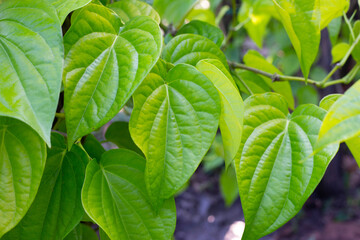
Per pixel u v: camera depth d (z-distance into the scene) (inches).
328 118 16.1
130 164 20.0
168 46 21.4
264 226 19.0
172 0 28.2
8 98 16.8
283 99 20.7
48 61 17.1
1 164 18.7
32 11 17.9
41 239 19.7
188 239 97.3
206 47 21.6
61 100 23.6
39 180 18.6
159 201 18.7
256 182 19.4
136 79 18.0
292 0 20.1
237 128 19.1
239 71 26.6
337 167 92.9
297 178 19.3
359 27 25.2
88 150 21.1
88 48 18.5
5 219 18.5
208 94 18.8
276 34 65.2
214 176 123.8
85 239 24.3
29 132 18.8
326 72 60.2
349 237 83.4
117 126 25.0
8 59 17.2
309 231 88.7
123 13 22.4
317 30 20.1
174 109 19.0
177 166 18.6
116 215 19.3
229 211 107.5
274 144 19.9
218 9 58.0
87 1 18.3
